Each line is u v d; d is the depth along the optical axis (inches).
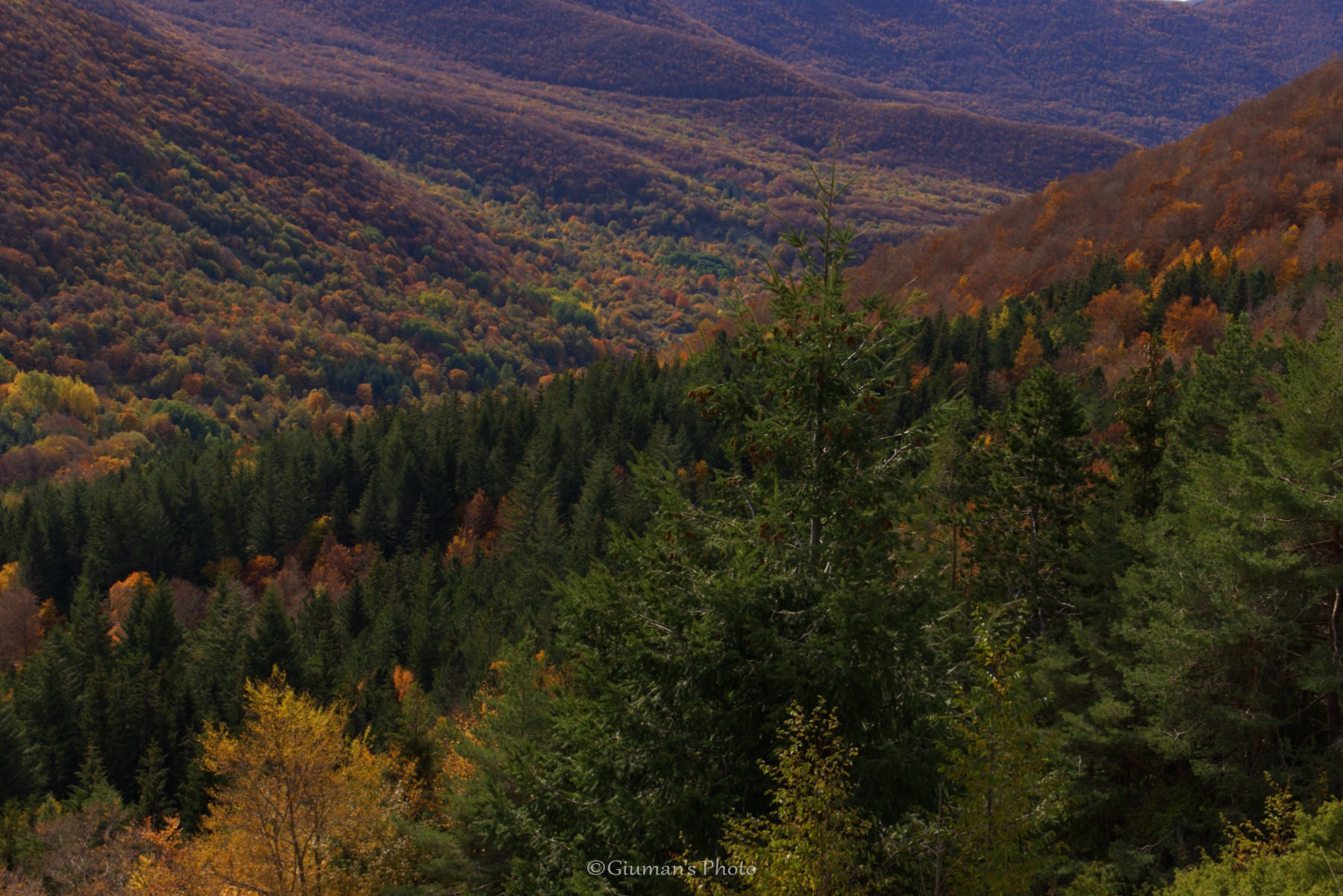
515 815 586.6
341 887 1003.3
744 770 506.9
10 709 2006.6
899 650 507.2
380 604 3181.6
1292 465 815.7
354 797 1050.1
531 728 967.0
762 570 530.0
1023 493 1176.2
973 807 440.5
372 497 4018.2
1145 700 868.0
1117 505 1121.4
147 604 3014.3
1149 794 978.1
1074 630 1014.4
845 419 551.8
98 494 4328.3
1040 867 453.4
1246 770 826.2
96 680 2277.3
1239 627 776.3
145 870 1067.9
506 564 3336.6
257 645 2544.3
